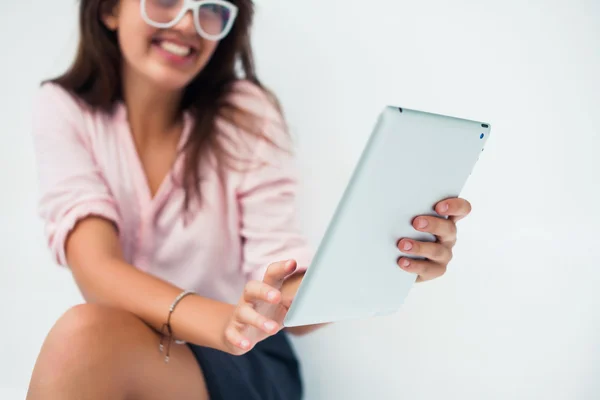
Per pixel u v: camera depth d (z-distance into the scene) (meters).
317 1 2.24
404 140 0.88
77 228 1.34
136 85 1.49
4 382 1.51
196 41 1.46
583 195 2.14
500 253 1.96
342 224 0.91
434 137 0.91
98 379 1.02
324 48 2.21
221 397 1.22
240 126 1.58
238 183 1.54
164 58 1.45
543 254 1.97
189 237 1.52
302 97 2.11
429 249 1.02
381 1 2.29
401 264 1.02
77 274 1.31
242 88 1.61
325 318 1.03
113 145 1.49
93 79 1.49
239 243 1.56
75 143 1.45
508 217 2.07
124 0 1.44
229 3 1.48
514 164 2.18
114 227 1.39
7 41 2.03
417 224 0.99
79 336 1.04
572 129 2.23
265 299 0.94
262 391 1.31
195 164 1.53
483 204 2.09
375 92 2.16
